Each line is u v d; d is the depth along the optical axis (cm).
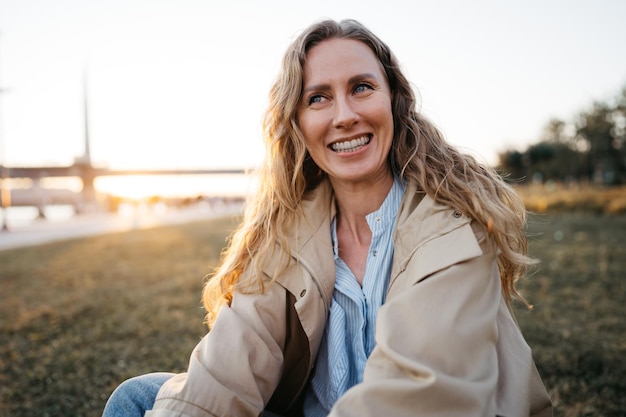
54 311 527
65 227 2689
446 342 117
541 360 329
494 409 117
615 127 4344
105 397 301
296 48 153
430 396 110
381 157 153
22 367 362
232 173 8631
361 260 160
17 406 294
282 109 159
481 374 116
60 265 927
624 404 267
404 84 164
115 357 372
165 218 3528
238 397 135
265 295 155
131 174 7962
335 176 157
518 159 4159
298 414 170
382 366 119
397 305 124
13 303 590
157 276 750
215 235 1446
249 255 162
